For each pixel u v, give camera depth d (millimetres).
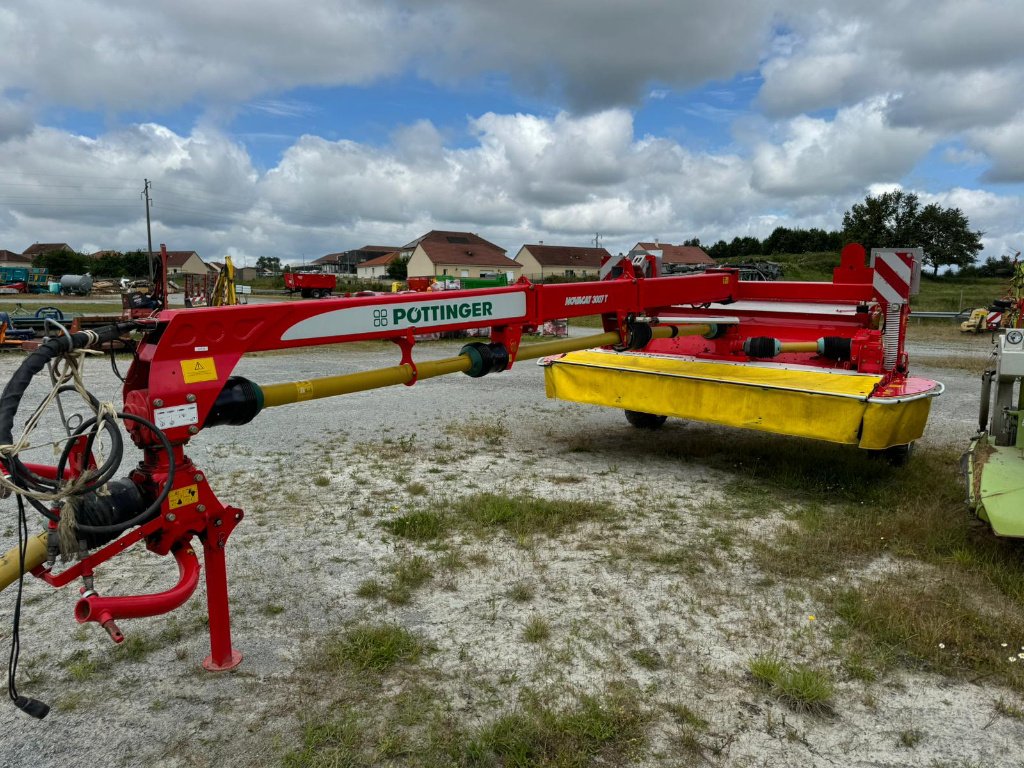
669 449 6859
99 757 2506
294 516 4895
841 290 5969
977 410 9344
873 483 5594
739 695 2867
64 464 2355
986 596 3688
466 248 76875
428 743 2568
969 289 45750
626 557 4211
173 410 2625
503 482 5738
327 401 9570
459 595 3738
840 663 3098
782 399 5453
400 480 5750
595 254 85188
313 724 2676
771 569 4031
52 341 2338
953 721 2707
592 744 2564
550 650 3197
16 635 2277
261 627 3398
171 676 2998
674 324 6145
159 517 2627
